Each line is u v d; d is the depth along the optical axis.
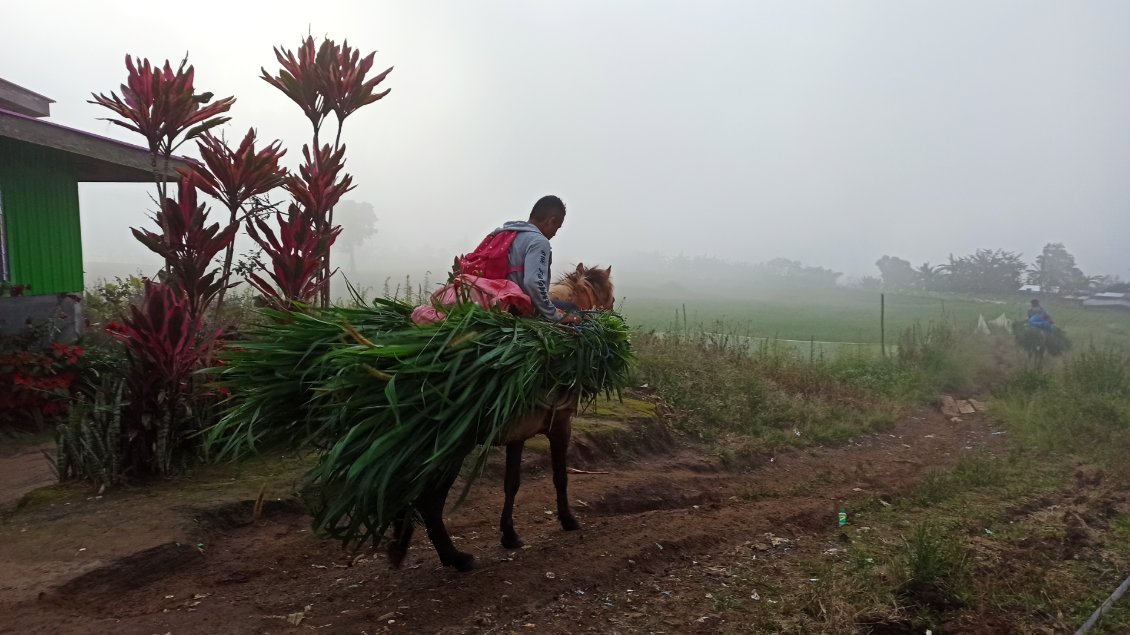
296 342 4.48
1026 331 17.48
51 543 4.69
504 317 4.67
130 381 5.96
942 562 4.79
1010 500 6.92
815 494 7.36
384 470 3.98
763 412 10.58
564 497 5.68
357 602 4.37
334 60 7.03
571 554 5.09
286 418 4.58
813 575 4.95
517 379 4.39
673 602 4.49
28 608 3.97
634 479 7.36
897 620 4.25
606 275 6.05
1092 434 9.82
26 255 10.35
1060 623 4.43
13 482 6.76
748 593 4.67
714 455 8.80
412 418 4.08
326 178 7.06
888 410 11.99
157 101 6.22
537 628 4.04
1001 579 4.89
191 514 5.21
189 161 7.93
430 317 4.61
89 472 5.74
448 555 4.74
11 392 8.52
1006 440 10.44
